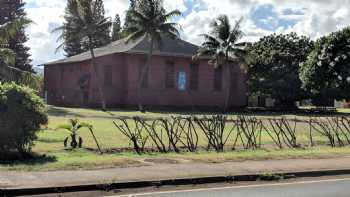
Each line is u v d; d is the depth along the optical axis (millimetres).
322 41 57656
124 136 22812
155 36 57094
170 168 13195
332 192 11000
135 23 56781
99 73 64188
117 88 65188
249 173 12820
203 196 10250
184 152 17094
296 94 70000
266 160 15430
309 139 23406
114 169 12727
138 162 14008
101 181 10977
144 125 19656
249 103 82625
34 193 10117
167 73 67000
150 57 59781
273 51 70750
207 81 70062
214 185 11711
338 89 58406
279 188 11453
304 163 15008
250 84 72875
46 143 18734
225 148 18719
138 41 65875
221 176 12242
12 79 28000
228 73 67062
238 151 17828
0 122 14109
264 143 20969
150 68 65750
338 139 21562
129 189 10883
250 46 67938
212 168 13414
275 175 12898
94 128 27703
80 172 12125
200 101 69500
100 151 16703
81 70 67625
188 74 68562
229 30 63406
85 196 10070
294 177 13211
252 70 72312
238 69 72688
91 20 58125
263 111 68500
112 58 64812
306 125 35188
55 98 74688
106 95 64562
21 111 14305
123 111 56531
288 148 19422
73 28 58219
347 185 12000
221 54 63750
